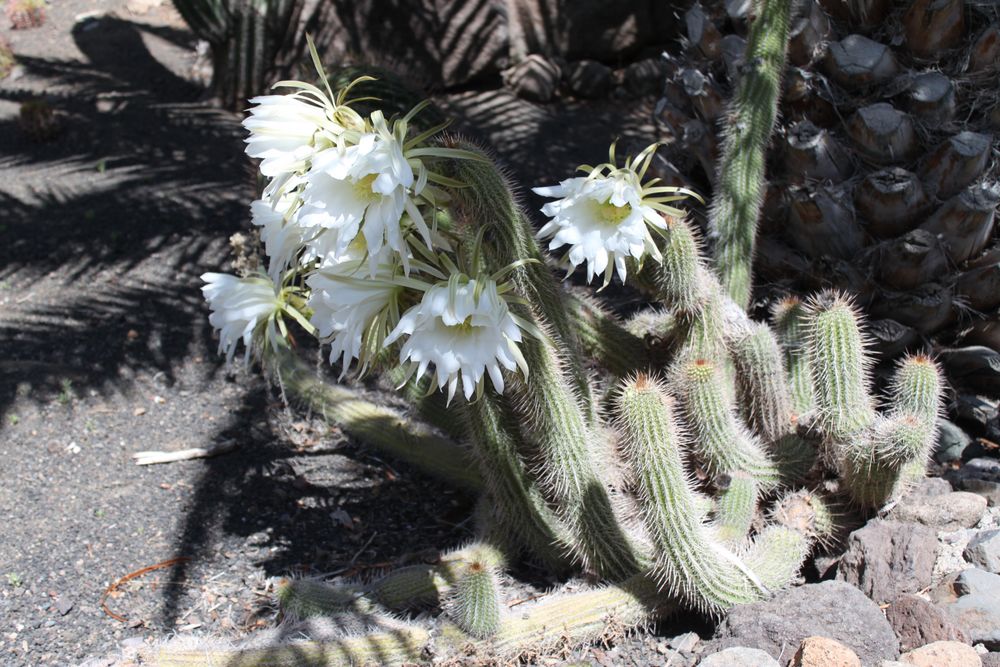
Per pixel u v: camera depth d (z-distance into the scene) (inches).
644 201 71.3
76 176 170.1
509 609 83.1
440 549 95.7
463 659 76.0
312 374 107.2
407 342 65.4
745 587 77.2
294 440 114.2
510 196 73.2
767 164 106.6
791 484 86.3
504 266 74.1
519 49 208.1
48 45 228.5
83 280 142.2
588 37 209.2
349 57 186.7
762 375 85.8
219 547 96.3
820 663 67.0
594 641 79.4
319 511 102.1
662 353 92.7
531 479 82.6
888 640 71.7
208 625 85.8
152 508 101.3
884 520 83.2
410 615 84.7
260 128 63.6
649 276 84.4
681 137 118.5
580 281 138.8
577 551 83.4
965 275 101.4
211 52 206.5
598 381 96.4
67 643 83.5
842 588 75.0
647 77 203.5
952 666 67.6
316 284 70.7
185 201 161.5
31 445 110.7
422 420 105.9
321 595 82.7
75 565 92.9
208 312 136.1
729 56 106.5
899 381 84.3
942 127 99.3
